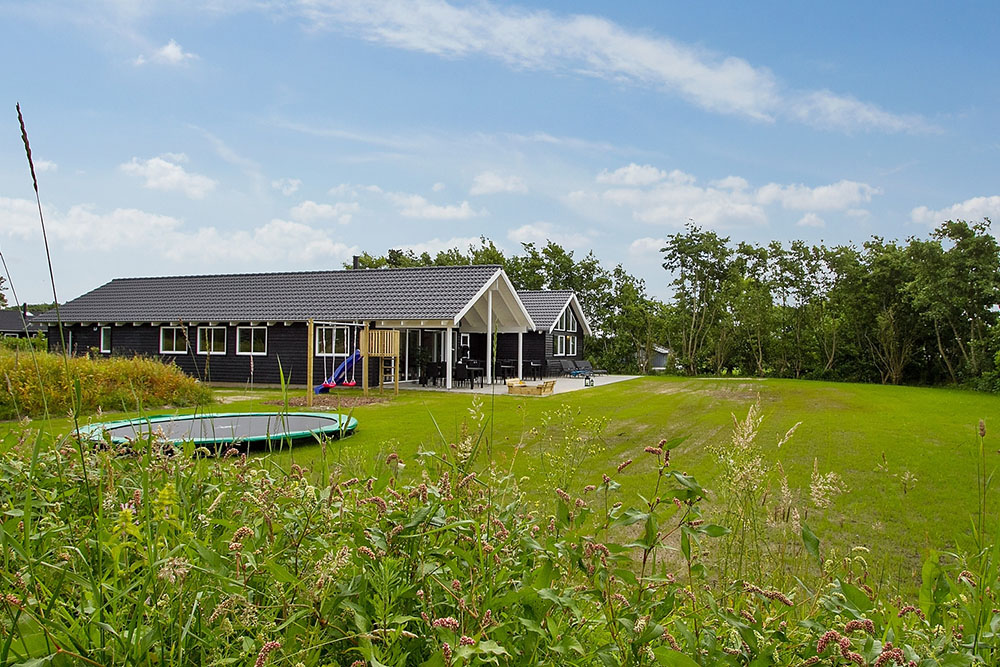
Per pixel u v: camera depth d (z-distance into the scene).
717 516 2.53
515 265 51.72
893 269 29.95
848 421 13.35
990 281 25.78
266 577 1.71
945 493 6.68
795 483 6.91
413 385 22.97
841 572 2.57
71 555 1.70
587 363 34.34
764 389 23.91
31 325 27.39
